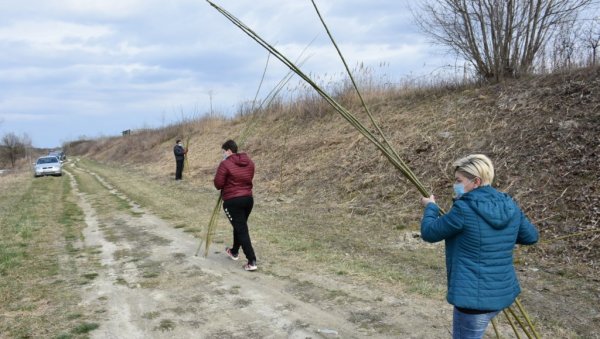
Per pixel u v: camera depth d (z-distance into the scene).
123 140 50.50
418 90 15.01
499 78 12.12
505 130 9.72
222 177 6.30
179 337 4.30
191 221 10.36
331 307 4.93
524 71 11.71
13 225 9.98
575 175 7.48
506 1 11.43
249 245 6.38
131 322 4.66
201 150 25.47
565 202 7.09
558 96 9.67
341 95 17.83
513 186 8.01
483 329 2.75
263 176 15.35
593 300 4.86
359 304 4.98
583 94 9.26
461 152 10.01
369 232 8.38
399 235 7.99
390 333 4.26
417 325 4.40
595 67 9.91
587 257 5.93
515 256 6.38
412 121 12.86
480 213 2.67
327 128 16.59
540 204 7.31
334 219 9.59
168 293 5.53
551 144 8.45
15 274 6.32
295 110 20.03
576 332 4.18
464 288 2.68
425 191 3.43
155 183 19.41
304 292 5.43
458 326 2.81
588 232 5.82
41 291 5.62
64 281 6.05
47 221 10.76
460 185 2.88
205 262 6.90
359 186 11.15
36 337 4.29
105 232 9.52
